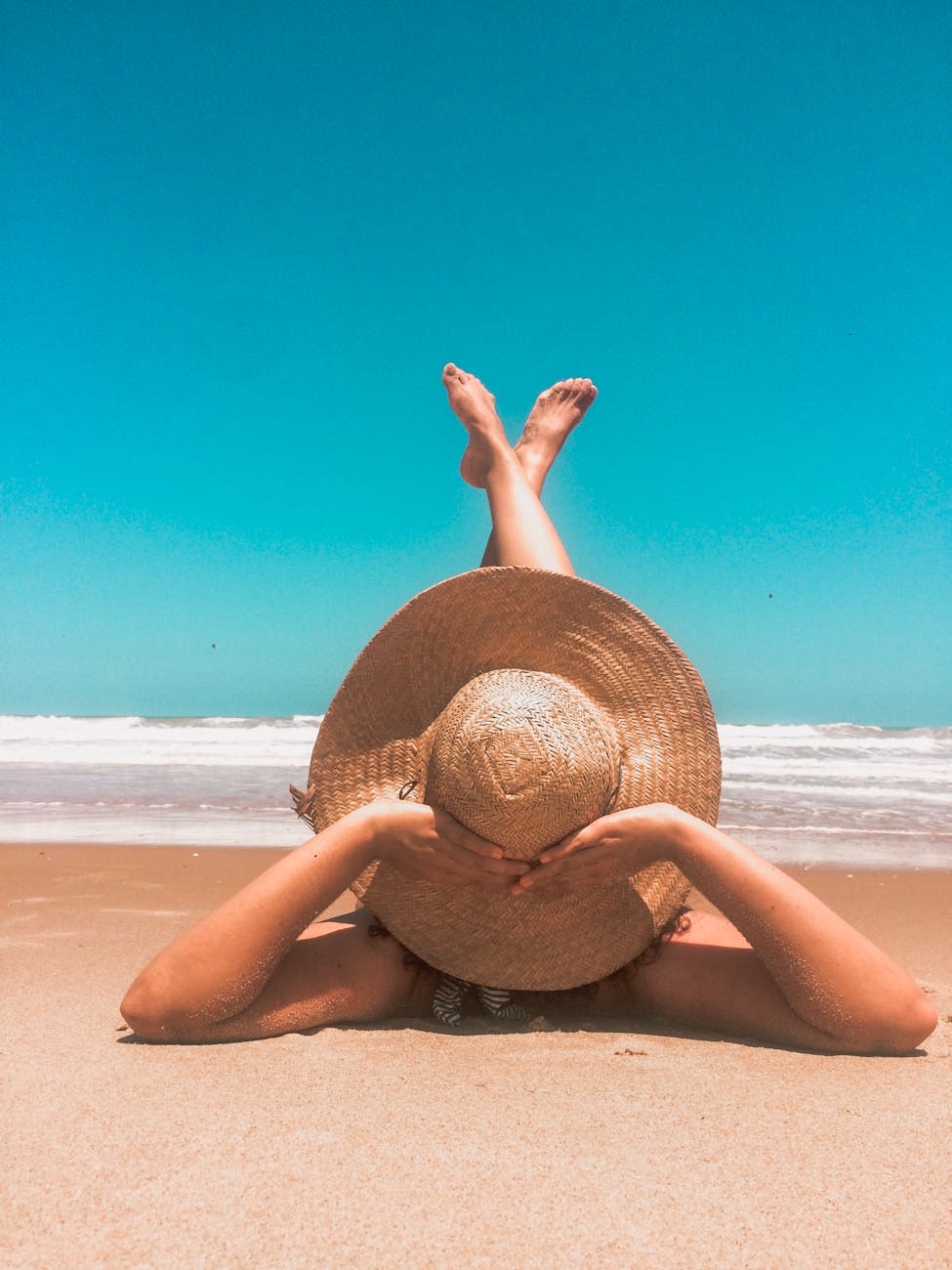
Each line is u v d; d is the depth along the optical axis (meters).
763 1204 1.60
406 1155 1.76
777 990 2.50
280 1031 2.46
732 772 14.65
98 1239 1.46
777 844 7.45
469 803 2.29
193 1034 2.37
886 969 2.36
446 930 2.55
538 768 2.24
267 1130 1.86
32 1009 2.67
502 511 4.61
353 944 2.64
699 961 2.64
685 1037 2.53
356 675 2.64
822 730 23.98
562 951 2.53
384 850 2.39
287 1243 1.46
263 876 2.38
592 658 2.66
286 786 11.10
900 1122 1.94
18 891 4.87
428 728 2.65
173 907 4.41
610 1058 2.33
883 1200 1.62
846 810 9.77
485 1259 1.42
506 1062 2.29
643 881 2.59
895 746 20.17
